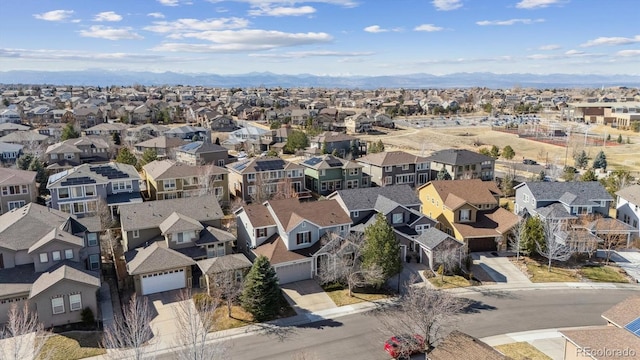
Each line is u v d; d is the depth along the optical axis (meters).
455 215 56.66
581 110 186.75
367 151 110.94
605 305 42.06
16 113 140.38
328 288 44.94
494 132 155.75
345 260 45.00
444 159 85.06
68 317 37.19
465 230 55.62
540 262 52.03
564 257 50.22
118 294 42.47
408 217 55.03
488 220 57.81
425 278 47.72
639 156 115.31
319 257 47.56
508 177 80.56
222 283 40.34
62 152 83.44
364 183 84.25
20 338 30.69
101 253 49.56
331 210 51.78
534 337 36.22
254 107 199.25
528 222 53.47
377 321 38.88
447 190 61.59
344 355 33.84
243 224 51.41
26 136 97.31
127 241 47.28
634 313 30.59
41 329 34.53
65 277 36.72
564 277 48.22
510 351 34.00
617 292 44.97
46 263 39.56
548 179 85.56
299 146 110.38
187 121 165.38
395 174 82.44
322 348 34.75
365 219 54.59
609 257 53.66
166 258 43.31
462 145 131.12
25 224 42.06
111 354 31.59
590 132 154.50
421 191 65.69
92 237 45.44
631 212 60.22
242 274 43.38
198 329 31.23
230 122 151.75
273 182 73.31
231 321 38.59
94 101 189.88
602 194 60.59
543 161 110.12
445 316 35.09
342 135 112.25
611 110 175.50
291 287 45.28
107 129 115.75
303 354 31.89
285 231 47.09
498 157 112.38
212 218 50.12
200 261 44.91
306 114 166.50
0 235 40.34
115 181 63.19
